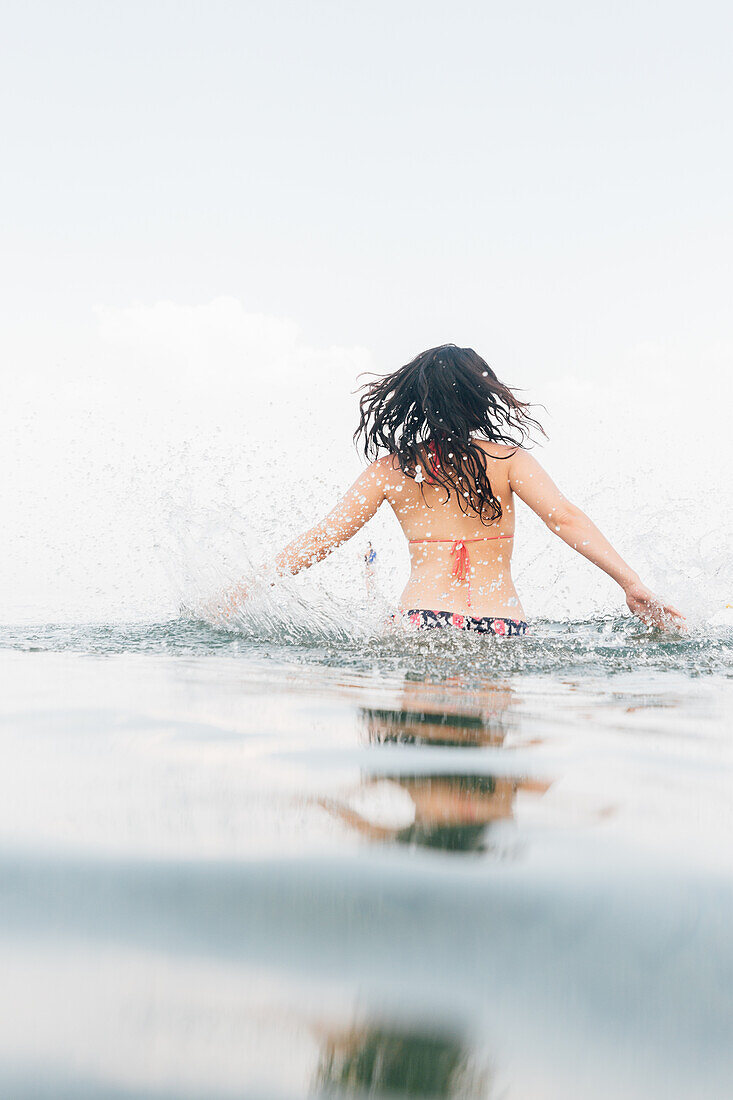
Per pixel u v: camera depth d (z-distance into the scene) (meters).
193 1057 0.36
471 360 2.44
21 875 0.56
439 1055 0.36
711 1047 0.37
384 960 0.45
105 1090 0.34
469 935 0.48
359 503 2.50
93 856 0.59
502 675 1.70
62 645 2.05
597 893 0.54
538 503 2.42
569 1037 0.38
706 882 0.56
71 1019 0.39
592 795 0.78
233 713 1.16
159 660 1.80
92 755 0.90
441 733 1.06
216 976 0.43
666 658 1.98
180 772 0.83
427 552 2.46
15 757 0.88
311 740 0.99
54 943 0.46
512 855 0.61
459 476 2.39
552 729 1.11
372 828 0.66
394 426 2.49
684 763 0.92
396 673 1.68
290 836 0.64
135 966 0.44
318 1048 0.37
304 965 0.44
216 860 0.59
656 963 0.45
